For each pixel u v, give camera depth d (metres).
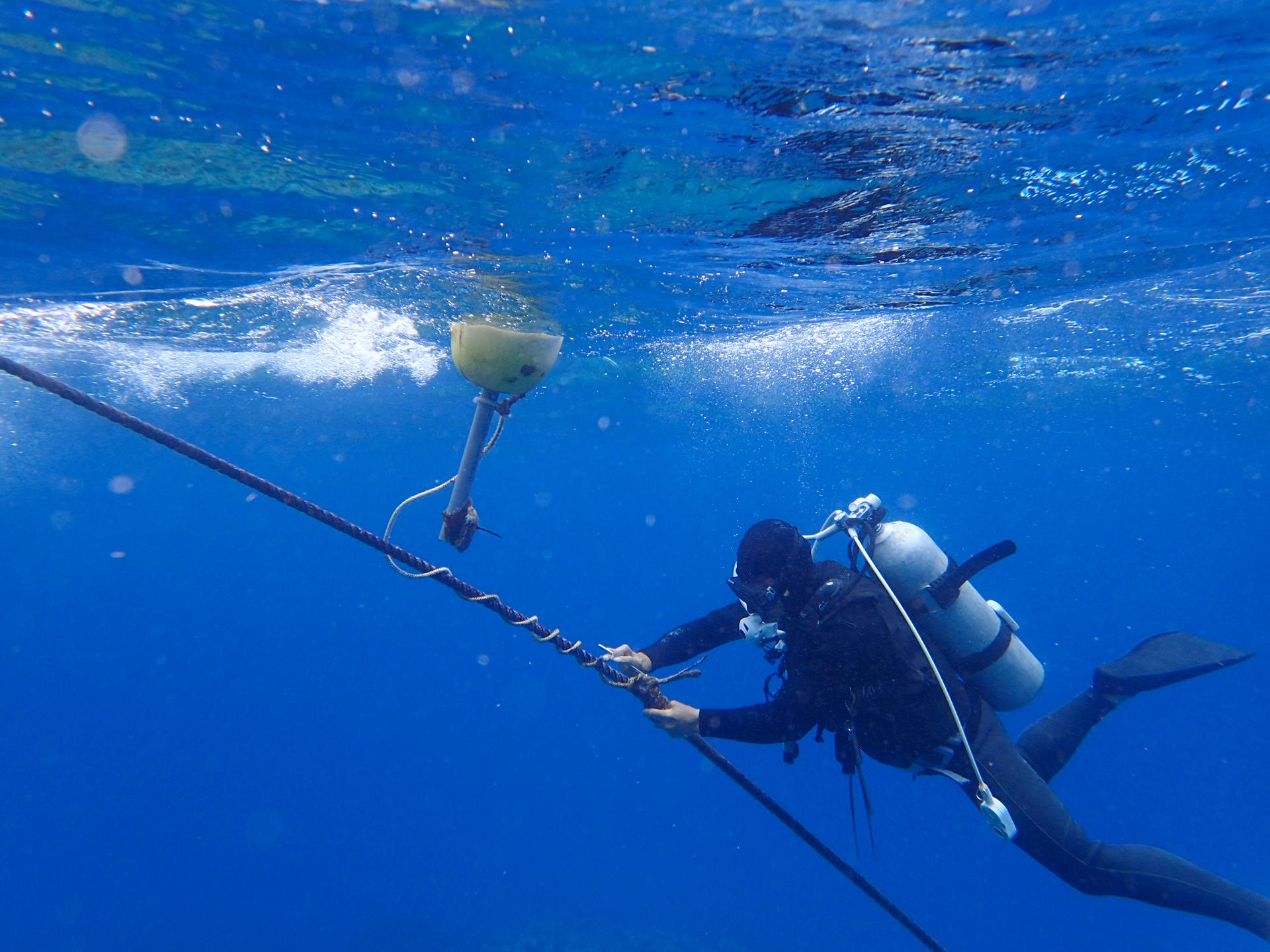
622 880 22.81
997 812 3.60
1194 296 10.64
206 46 4.01
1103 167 5.82
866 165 5.61
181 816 34.78
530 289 9.05
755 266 8.27
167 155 5.31
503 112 4.72
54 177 5.65
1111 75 4.41
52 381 2.22
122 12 3.72
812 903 21.64
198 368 13.41
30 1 3.60
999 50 4.08
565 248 7.43
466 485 3.03
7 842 31.45
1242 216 7.19
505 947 18.08
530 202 6.21
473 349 2.75
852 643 3.42
